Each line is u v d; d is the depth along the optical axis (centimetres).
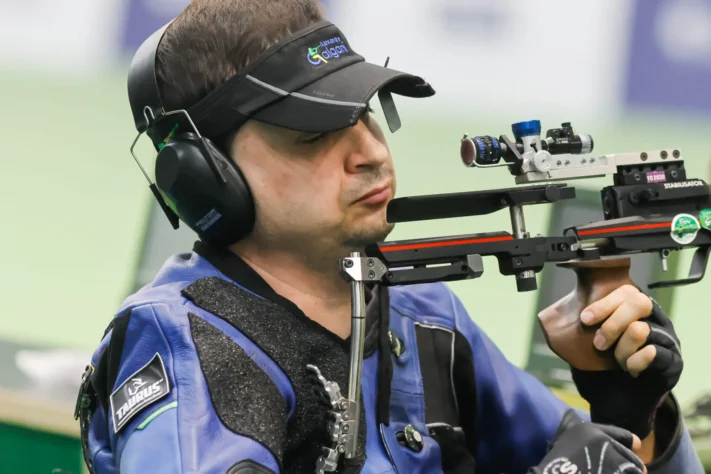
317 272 316
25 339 584
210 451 269
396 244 289
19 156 612
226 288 310
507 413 368
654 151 327
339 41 313
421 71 602
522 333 599
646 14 609
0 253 600
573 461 307
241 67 303
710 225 326
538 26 606
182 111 304
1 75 611
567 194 312
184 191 305
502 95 607
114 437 291
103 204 611
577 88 609
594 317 323
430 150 609
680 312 603
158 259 603
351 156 308
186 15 315
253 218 309
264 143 303
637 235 317
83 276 600
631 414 334
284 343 305
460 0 601
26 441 563
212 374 284
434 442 335
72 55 613
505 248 302
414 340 351
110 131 616
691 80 614
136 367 294
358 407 294
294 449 302
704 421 588
